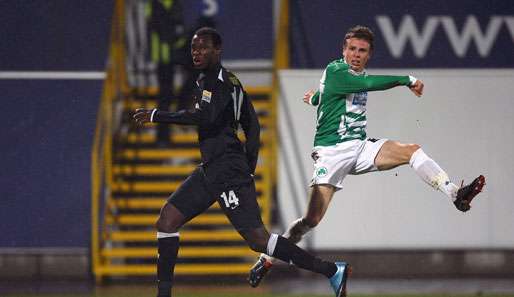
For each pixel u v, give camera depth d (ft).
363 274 135.33
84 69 141.28
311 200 83.82
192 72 147.33
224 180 76.33
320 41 142.82
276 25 147.84
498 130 135.44
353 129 82.74
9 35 141.79
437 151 135.44
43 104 139.85
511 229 135.33
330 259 135.33
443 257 135.44
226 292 120.37
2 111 139.44
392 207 135.33
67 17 142.92
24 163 137.80
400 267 135.44
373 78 78.89
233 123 77.51
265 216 133.90
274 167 136.56
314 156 84.28
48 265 136.15
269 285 128.98
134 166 142.41
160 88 146.72
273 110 136.98
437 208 135.33
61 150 138.31
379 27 141.28
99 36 142.61
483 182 76.02
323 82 82.33
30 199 137.08
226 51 148.25
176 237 77.87
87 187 137.39
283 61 138.21
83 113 139.74
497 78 135.95
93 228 132.16
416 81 77.71
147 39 148.97
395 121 135.33
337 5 143.13
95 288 125.80
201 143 77.25
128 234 136.15
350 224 135.33
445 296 114.11
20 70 140.87
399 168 135.33
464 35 140.26
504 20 140.36
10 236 136.46
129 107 146.00
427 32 140.67
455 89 136.15
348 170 83.35
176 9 148.97
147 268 132.87
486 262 135.64
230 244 139.03
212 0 148.87
